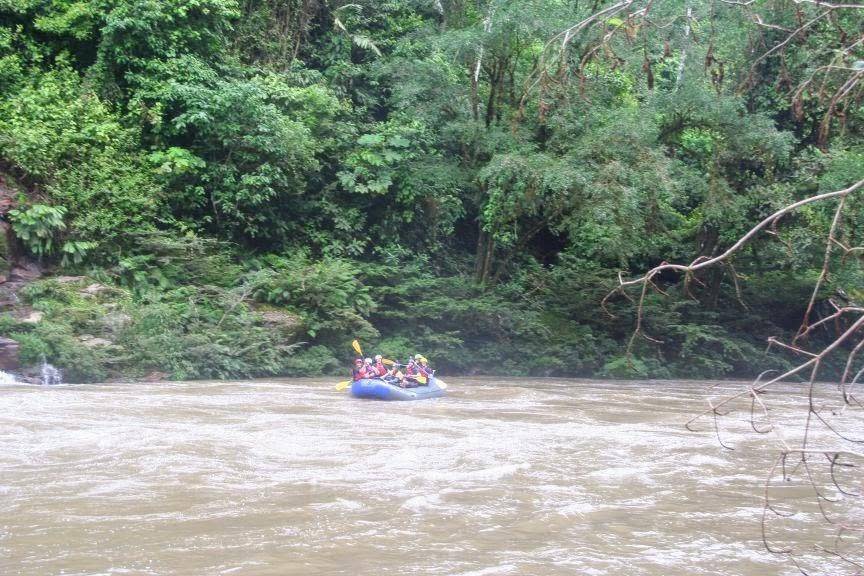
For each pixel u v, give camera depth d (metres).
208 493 8.31
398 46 27.34
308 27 27.64
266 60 26.58
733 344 26.72
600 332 27.30
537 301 27.28
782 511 8.25
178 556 6.33
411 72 25.03
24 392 15.27
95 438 10.86
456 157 25.91
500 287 26.94
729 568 6.38
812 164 23.25
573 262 28.89
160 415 13.13
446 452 10.80
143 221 21.72
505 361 25.48
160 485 8.58
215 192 22.78
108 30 22.00
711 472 10.09
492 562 6.36
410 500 8.20
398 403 16.30
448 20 27.62
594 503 8.35
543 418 14.61
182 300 21.05
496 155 22.64
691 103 23.50
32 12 23.09
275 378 20.77
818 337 29.31
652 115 23.47
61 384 17.36
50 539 6.71
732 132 23.83
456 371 24.92
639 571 6.26
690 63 21.34
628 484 9.30
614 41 17.48
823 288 26.12
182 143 23.27
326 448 10.88
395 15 29.34
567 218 24.00
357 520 7.48
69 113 21.27
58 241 19.89
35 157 20.09
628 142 22.75
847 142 22.70
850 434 13.42
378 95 28.41
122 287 20.44
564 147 23.67
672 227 29.72
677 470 10.15
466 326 25.30
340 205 26.00
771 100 24.16
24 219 18.92
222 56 24.77
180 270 21.58
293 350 21.92
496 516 7.76
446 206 26.58
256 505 7.90
